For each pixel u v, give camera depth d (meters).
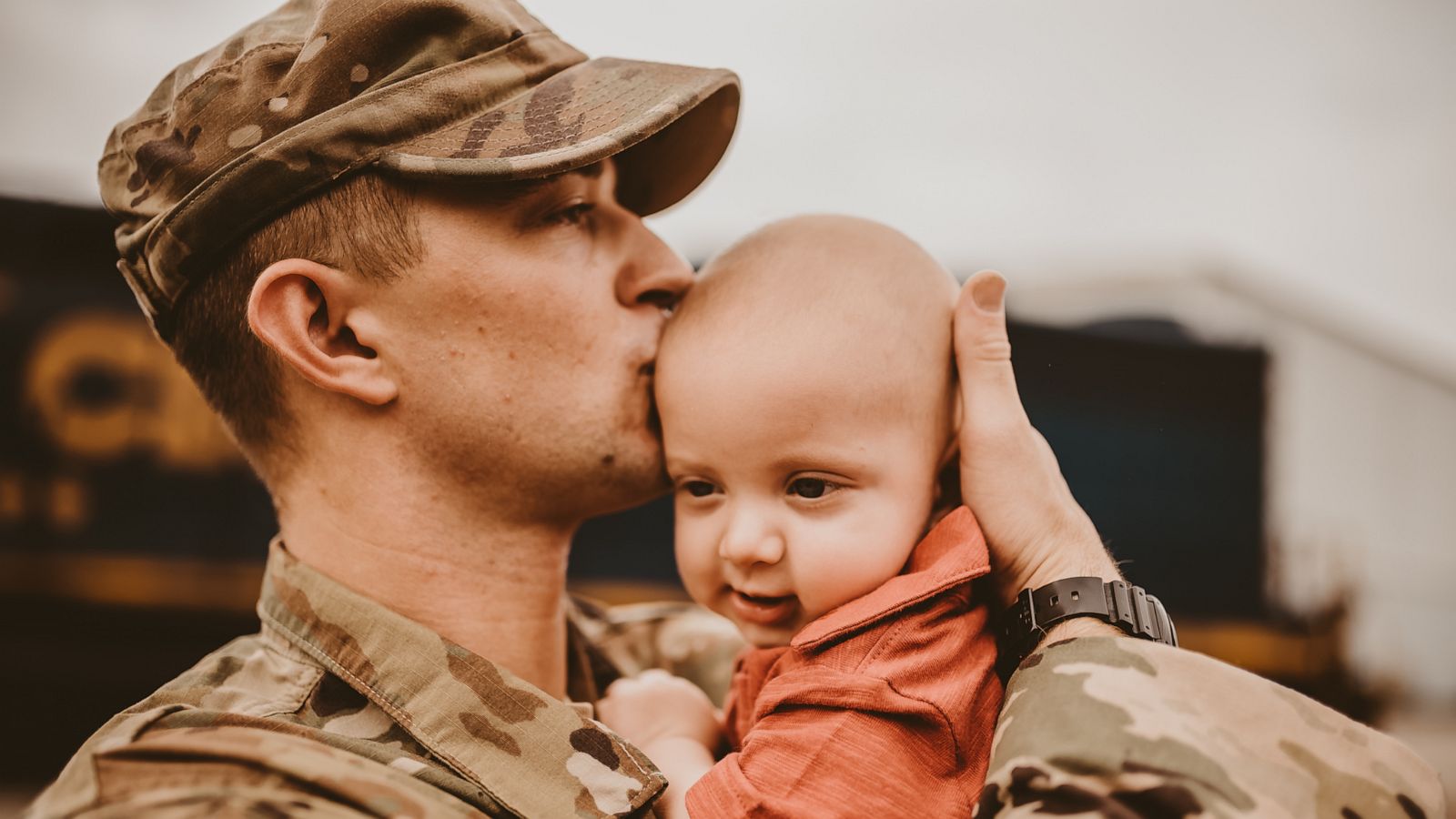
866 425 1.13
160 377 5.41
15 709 5.33
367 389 1.17
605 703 1.32
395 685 1.10
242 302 1.20
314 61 1.16
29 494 5.29
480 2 1.22
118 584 5.33
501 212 1.18
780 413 1.12
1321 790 0.95
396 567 1.20
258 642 1.22
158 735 1.02
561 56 1.29
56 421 5.31
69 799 0.97
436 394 1.18
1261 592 7.14
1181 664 1.02
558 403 1.20
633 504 1.30
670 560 6.20
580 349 1.21
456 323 1.17
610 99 1.21
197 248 1.18
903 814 1.00
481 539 1.24
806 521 1.14
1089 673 1.01
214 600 5.38
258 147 1.14
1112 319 7.20
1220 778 0.92
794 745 1.03
